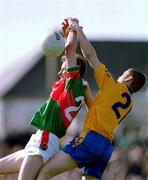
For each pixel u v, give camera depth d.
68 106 26.11
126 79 27.25
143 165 50.44
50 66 69.44
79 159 25.98
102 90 26.56
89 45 26.28
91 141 26.08
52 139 25.95
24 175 25.62
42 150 25.80
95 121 26.25
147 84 92.88
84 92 26.52
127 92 26.86
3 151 50.56
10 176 43.19
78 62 26.69
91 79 93.62
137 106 90.62
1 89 109.06
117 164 51.25
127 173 50.31
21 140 58.50
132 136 58.25
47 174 25.69
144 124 89.12
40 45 26.38
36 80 110.50
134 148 51.94
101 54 111.12
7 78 112.31
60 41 26.28
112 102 26.44
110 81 26.59
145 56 110.81
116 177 50.69
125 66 109.88
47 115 26.06
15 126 81.50
